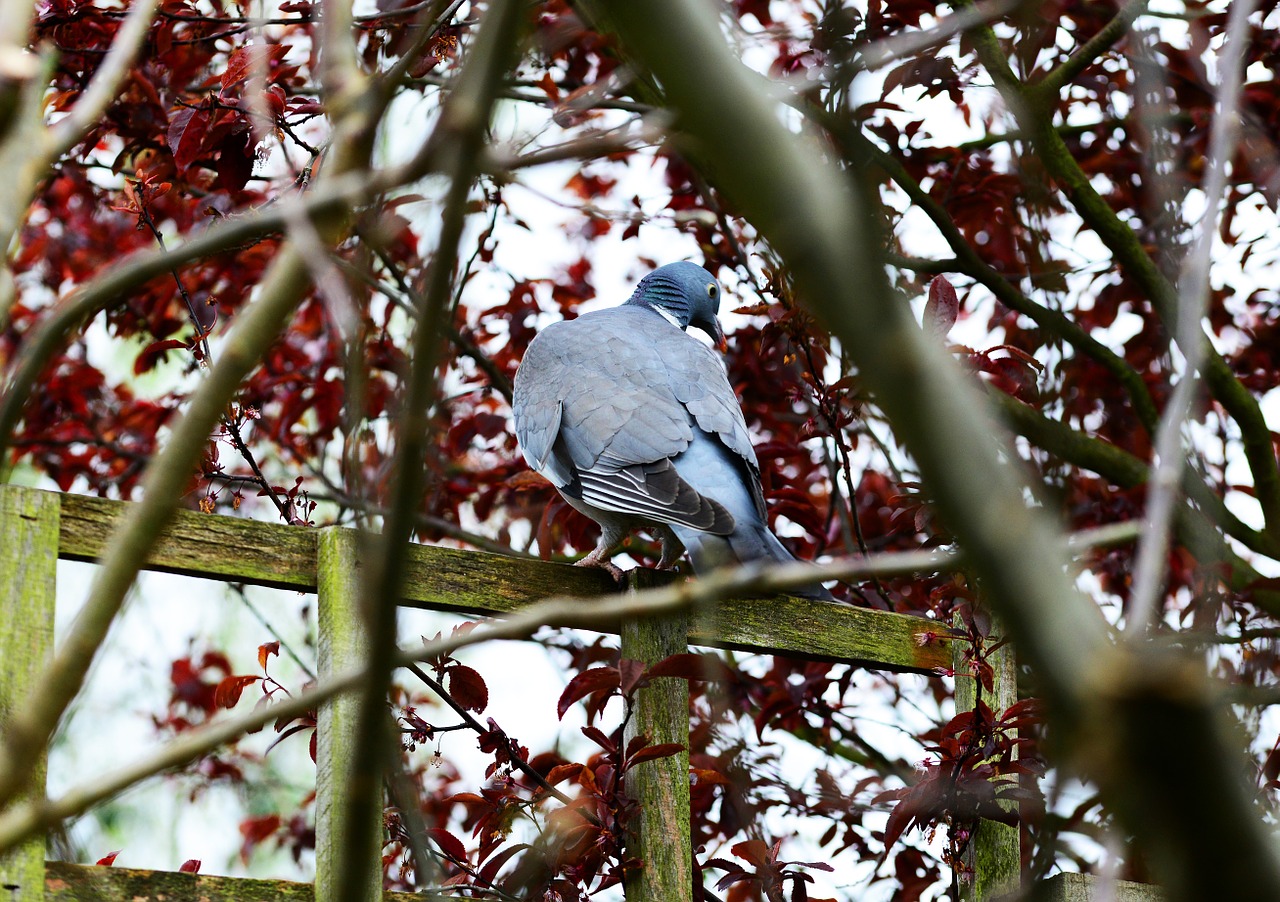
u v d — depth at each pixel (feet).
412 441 8.59
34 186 11.35
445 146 8.92
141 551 9.24
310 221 10.05
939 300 27.02
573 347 36.58
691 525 30.89
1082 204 40.14
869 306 6.38
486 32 8.75
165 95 41.75
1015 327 42.60
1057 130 44.78
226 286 44.80
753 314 36.01
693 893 25.02
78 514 20.45
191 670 46.26
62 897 18.65
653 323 37.65
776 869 25.58
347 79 11.86
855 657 26.71
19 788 9.34
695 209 45.57
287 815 45.70
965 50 38.68
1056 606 5.87
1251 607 38.40
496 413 43.98
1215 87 40.96
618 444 33.37
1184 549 39.78
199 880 19.60
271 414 44.78
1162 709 5.28
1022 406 36.70
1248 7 15.51
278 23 35.37
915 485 33.22
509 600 24.11
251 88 16.52
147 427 46.62
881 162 39.65
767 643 26.00
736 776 31.94
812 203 6.54
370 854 9.15
